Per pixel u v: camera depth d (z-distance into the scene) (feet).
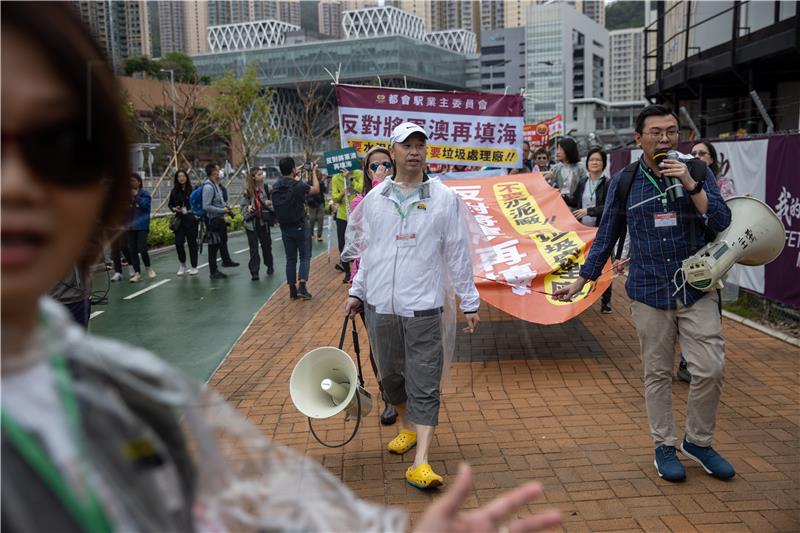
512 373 19.44
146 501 2.59
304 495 3.09
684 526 11.22
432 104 27.20
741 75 40.01
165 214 61.98
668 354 12.71
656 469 13.25
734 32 39.04
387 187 13.00
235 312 28.99
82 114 2.43
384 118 27.25
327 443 14.96
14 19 2.27
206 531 2.87
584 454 14.08
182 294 33.42
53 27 2.32
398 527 3.25
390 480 13.14
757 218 12.25
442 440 15.03
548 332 23.68
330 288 34.09
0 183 2.25
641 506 11.90
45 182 2.32
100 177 2.56
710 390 12.40
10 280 2.30
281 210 30.60
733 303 26.30
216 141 88.43
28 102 2.30
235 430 3.01
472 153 27.71
